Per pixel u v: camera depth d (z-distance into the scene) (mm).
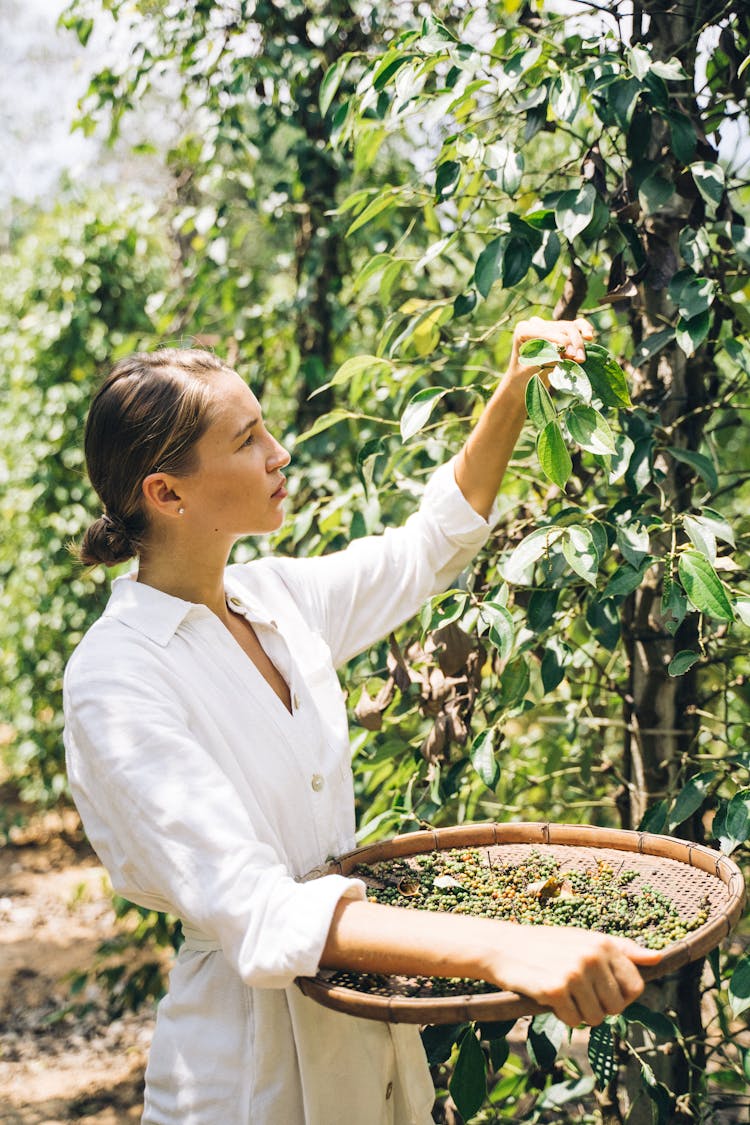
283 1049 1024
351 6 2307
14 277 4641
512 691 1402
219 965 1044
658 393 1449
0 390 4820
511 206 1854
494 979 787
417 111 1540
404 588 1287
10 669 4609
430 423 1954
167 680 1027
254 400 1090
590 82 1256
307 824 1090
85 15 2516
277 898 863
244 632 1169
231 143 2496
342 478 2439
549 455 1013
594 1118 1638
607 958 773
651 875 1038
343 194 2820
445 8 1812
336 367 2641
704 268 1335
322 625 1257
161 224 4379
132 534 1109
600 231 1278
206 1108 1019
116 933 3740
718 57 1430
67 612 4461
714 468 1313
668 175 1376
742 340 1321
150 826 918
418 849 1132
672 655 1439
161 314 3045
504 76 1292
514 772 1812
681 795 1272
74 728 997
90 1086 2826
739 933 1962
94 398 1089
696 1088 1519
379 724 1454
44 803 4684
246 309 2732
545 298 2186
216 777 941
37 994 3320
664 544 1421
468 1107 1160
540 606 1371
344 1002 816
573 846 1125
